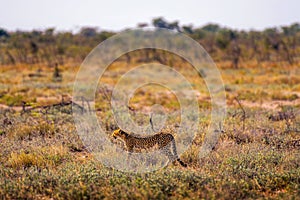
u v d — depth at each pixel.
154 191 6.61
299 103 18.64
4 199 6.61
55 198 6.74
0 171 7.81
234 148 9.45
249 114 14.20
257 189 7.21
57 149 9.28
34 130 11.34
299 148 9.59
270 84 25.58
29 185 7.07
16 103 17.41
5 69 33.03
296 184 7.18
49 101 17.81
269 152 8.93
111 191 6.72
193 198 6.43
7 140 10.23
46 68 33.69
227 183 6.95
